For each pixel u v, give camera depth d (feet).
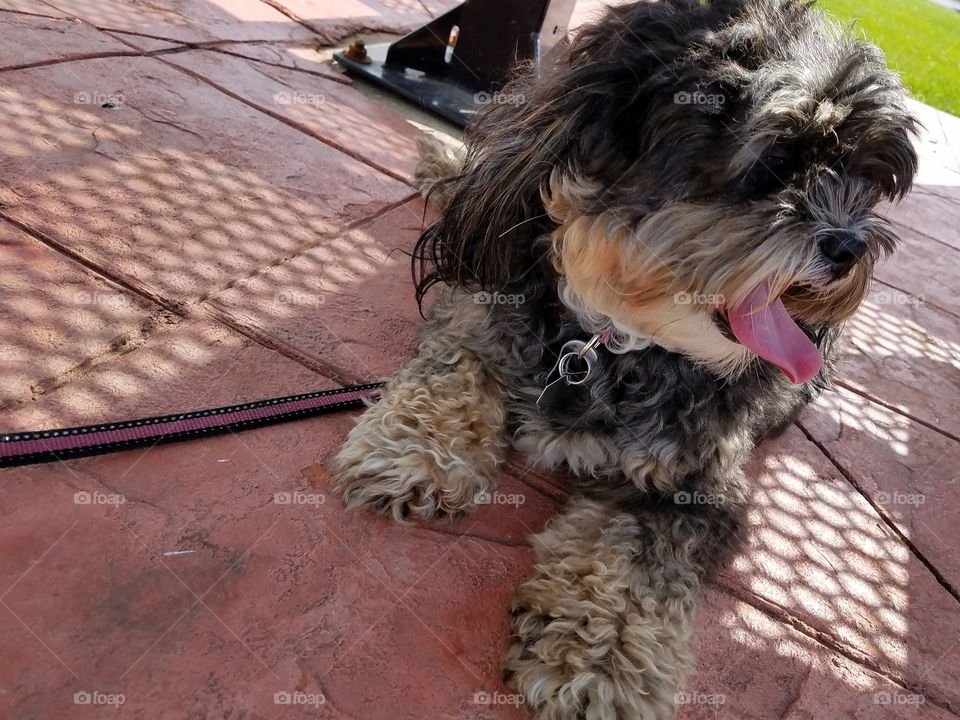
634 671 0.96
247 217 1.59
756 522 1.38
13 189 1.42
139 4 2.35
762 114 0.96
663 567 1.09
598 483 1.26
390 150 2.08
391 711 0.89
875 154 1.11
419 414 1.19
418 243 1.44
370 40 2.83
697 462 1.19
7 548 0.90
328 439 1.20
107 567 0.92
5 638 0.82
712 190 1.01
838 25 1.19
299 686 0.88
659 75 0.98
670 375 1.19
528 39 2.40
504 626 1.03
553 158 1.11
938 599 1.33
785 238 1.00
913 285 2.46
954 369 2.06
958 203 3.25
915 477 1.61
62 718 0.78
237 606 0.93
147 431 1.07
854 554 1.37
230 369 1.24
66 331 1.20
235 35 2.40
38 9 2.07
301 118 2.06
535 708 0.93
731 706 1.05
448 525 1.14
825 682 1.13
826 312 1.17
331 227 1.66
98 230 1.41
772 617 1.21
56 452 1.00
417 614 1.00
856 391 1.86
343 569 1.02
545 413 1.25
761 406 1.31
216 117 1.90
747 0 1.09
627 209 1.03
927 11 7.86
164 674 0.84
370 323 1.44
